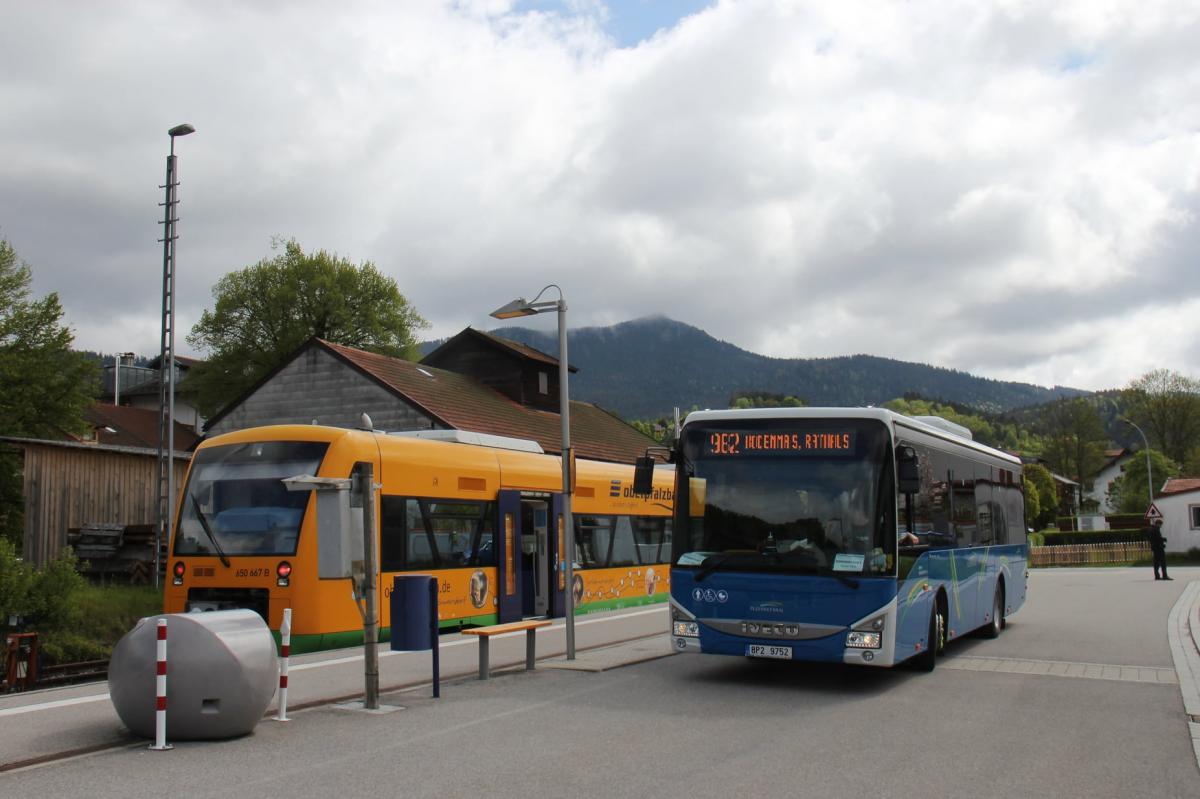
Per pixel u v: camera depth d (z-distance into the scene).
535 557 21.86
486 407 36.94
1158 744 8.97
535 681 12.40
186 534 16.19
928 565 12.97
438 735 9.09
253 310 59.44
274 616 15.37
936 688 11.95
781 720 9.93
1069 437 98.06
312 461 15.98
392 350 61.09
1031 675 12.97
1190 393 90.44
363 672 12.92
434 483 18.22
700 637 11.95
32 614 18.25
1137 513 83.19
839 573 11.40
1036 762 8.25
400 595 11.02
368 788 7.21
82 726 9.22
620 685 12.09
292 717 9.91
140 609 20.66
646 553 25.88
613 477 24.64
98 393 43.59
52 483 26.20
